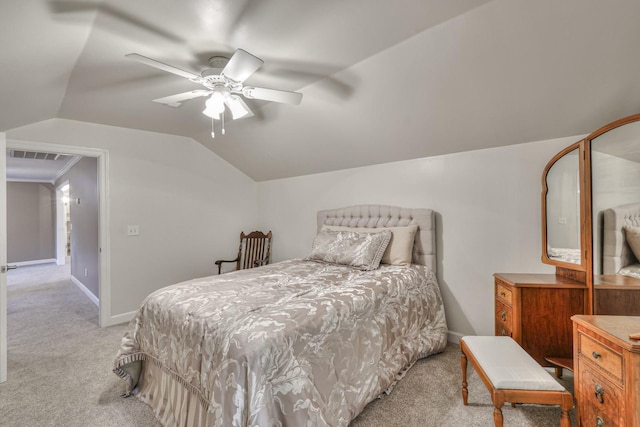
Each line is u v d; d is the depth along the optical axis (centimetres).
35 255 801
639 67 167
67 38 161
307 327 153
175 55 195
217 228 438
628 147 171
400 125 270
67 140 321
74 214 564
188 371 161
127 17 154
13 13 121
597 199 188
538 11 154
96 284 436
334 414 156
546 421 179
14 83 188
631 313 169
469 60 192
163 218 388
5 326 230
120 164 355
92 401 203
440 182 297
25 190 787
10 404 200
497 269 266
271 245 462
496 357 166
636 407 111
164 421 175
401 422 179
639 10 143
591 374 136
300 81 237
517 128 237
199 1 145
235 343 138
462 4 156
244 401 128
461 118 242
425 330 256
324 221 377
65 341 301
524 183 252
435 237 299
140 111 302
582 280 202
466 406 193
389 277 236
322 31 175
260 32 173
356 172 361
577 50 168
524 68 187
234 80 184
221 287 207
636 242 166
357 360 180
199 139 410
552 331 201
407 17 164
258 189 479
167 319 182
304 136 332
